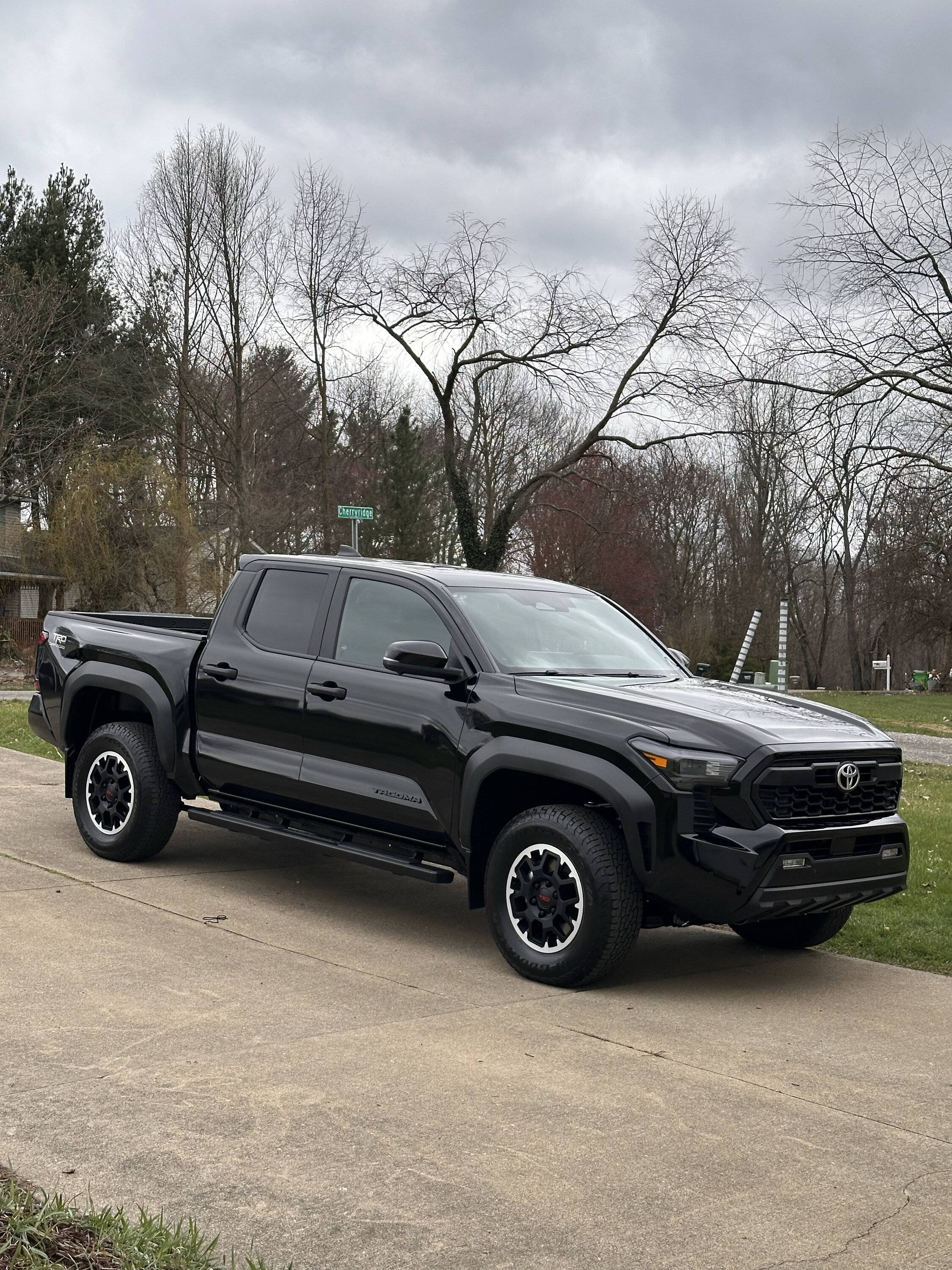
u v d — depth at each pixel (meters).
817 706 6.53
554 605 7.09
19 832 8.53
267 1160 3.57
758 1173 3.69
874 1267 3.17
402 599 6.71
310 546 48.88
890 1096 4.42
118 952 5.72
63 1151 3.55
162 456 38.06
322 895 7.25
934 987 6.05
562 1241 3.21
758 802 5.43
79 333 38.94
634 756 5.50
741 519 58.75
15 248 39.31
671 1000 5.55
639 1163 3.71
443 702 6.18
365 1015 5.01
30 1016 4.74
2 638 33.69
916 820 10.91
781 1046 4.95
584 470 49.97
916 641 55.25
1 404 35.84
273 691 6.89
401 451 50.28
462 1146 3.76
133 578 27.56
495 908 5.84
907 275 21.28
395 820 6.30
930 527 31.83
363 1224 3.23
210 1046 4.52
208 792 7.34
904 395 21.30
